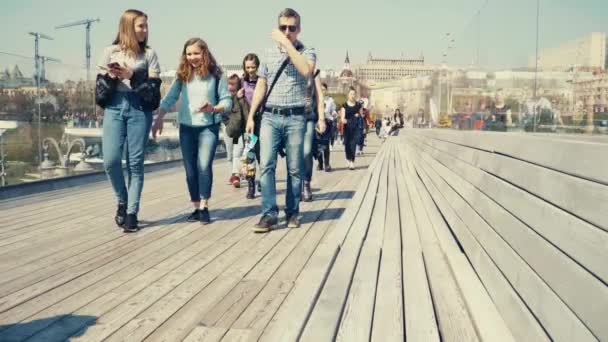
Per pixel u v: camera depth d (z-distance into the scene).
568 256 1.78
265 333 2.82
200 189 5.86
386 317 2.47
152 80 5.34
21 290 3.57
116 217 5.54
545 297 1.94
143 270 4.04
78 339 2.76
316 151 7.41
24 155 8.07
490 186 3.06
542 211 2.06
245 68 7.33
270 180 5.43
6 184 7.70
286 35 5.31
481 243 3.15
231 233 5.37
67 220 6.11
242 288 3.59
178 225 5.80
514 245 2.40
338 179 10.52
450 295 2.88
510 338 2.21
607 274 1.49
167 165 13.00
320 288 2.78
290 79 5.34
